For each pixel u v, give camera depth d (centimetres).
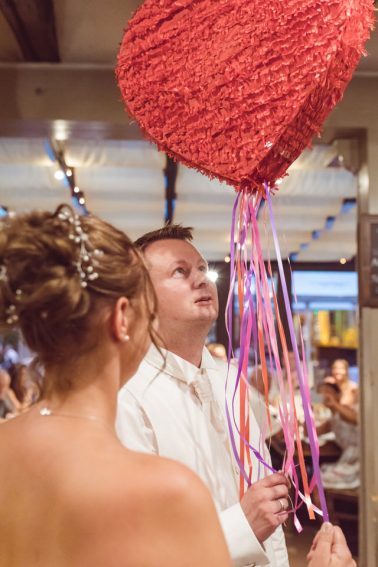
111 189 562
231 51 129
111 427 92
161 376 160
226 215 648
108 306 91
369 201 369
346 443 511
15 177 539
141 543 78
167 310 161
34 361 96
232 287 144
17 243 89
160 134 139
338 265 920
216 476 152
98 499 80
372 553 357
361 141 380
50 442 88
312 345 899
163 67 137
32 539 84
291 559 466
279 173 136
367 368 371
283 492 135
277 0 124
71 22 320
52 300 86
